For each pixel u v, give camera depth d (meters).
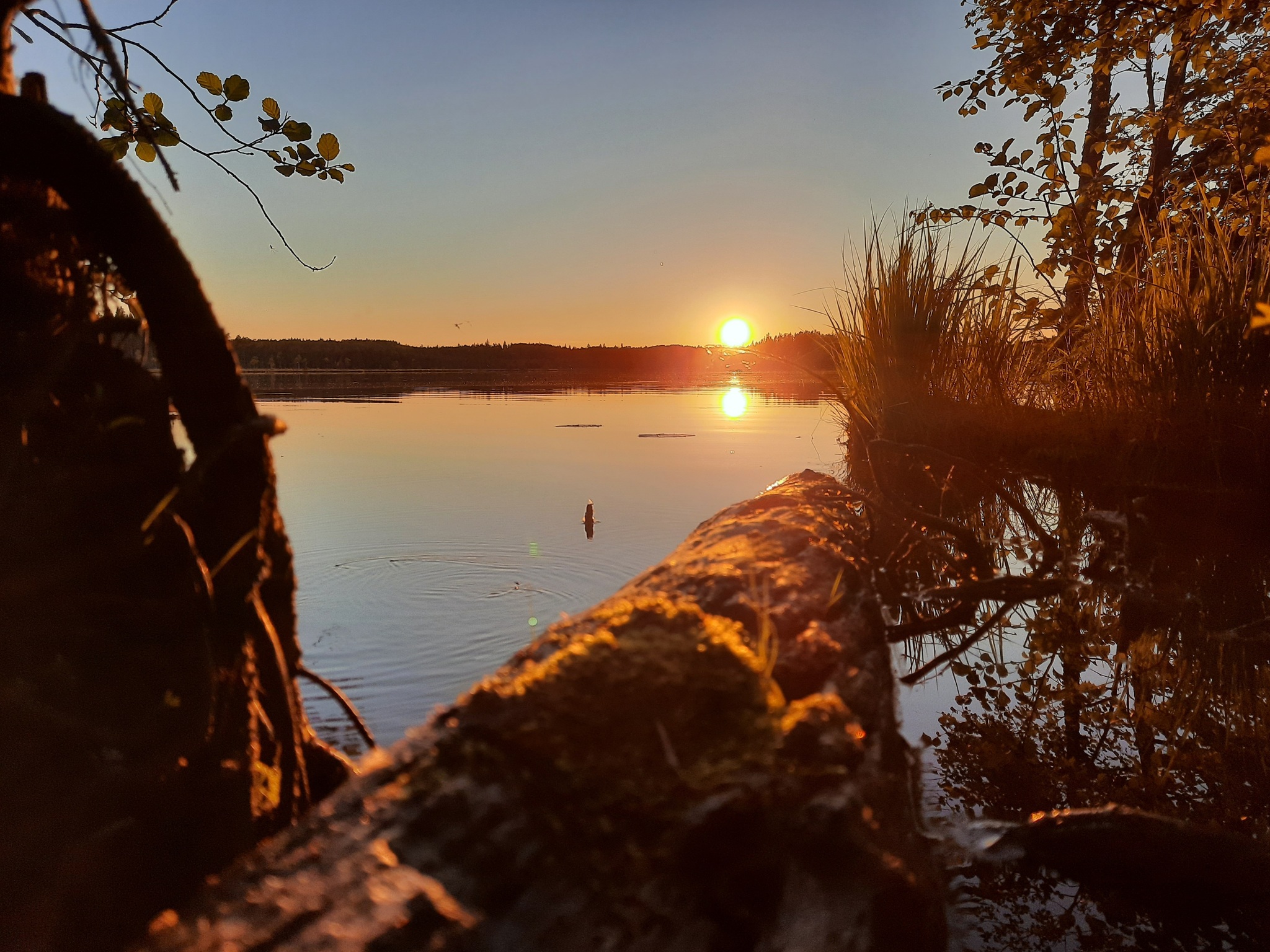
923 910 0.87
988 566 2.81
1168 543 2.96
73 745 1.06
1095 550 3.29
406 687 4.57
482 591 6.60
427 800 0.85
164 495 1.24
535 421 21.34
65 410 1.22
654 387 43.88
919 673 2.77
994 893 1.65
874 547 2.80
